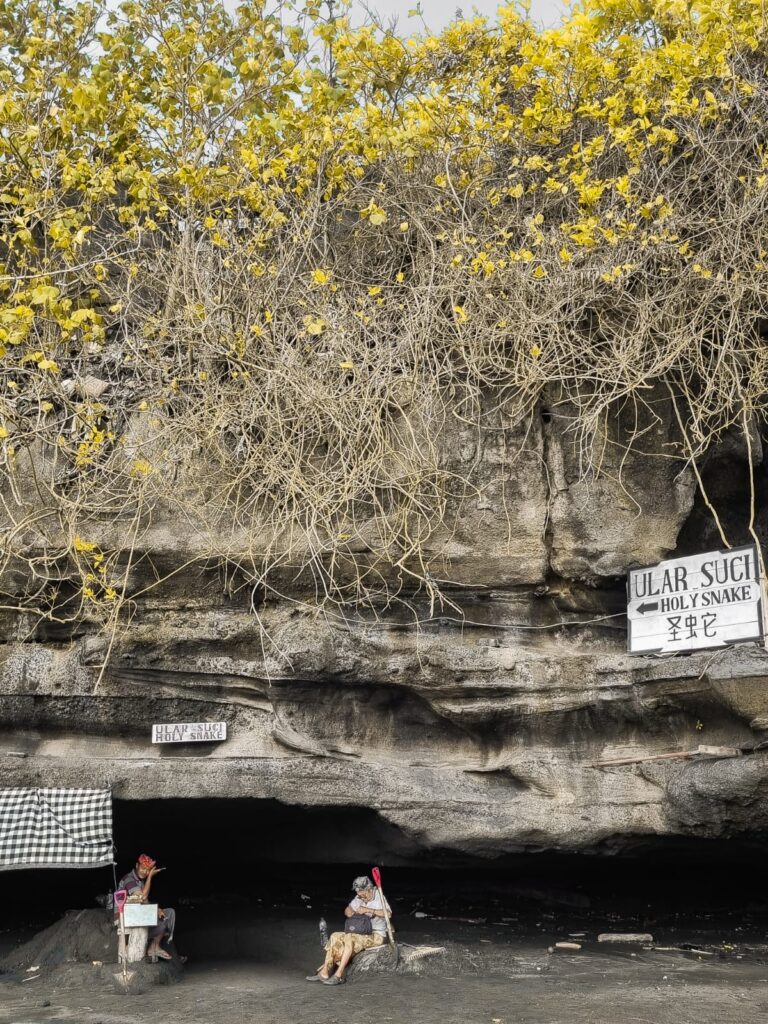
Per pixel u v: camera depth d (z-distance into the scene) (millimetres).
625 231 8523
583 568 9047
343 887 10859
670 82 8789
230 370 9078
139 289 9461
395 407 9062
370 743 9234
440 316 9094
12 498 9141
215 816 9656
